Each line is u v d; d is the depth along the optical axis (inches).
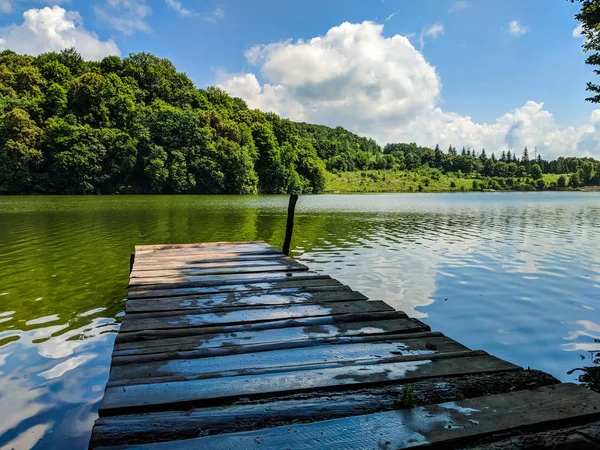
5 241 547.8
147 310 186.5
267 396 103.7
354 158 5787.4
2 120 2174.0
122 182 2454.5
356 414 93.5
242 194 2819.9
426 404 97.0
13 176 2130.9
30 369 177.0
